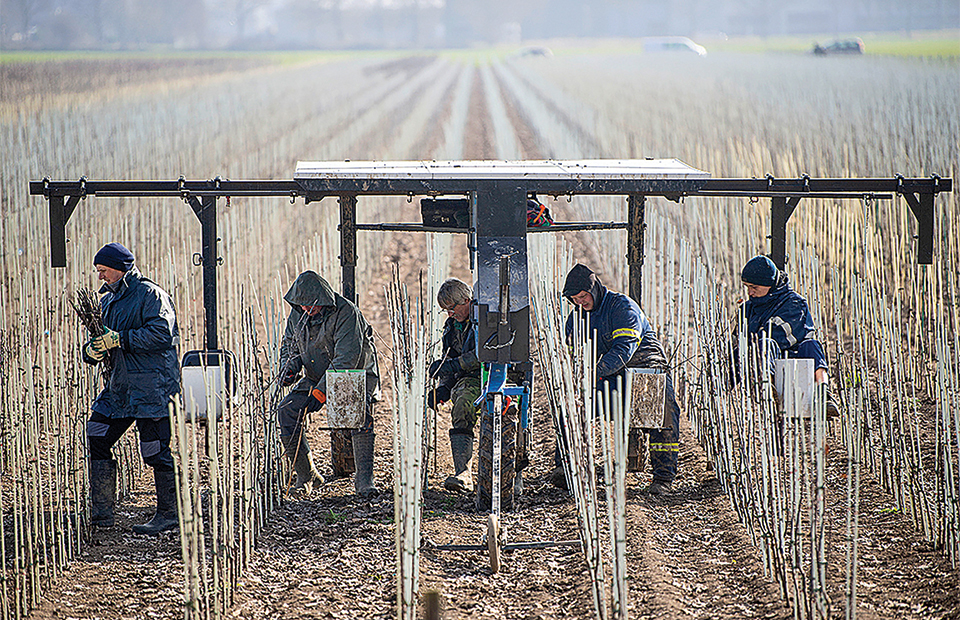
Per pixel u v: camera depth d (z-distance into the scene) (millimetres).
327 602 21297
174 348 24656
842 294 39312
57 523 23984
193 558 18938
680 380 33531
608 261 52688
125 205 57562
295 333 26906
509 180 24484
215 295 26875
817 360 26016
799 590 19969
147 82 195625
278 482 26906
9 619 20109
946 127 75812
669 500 26688
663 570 22234
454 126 126438
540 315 25250
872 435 27500
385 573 22562
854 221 39469
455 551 23844
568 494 27234
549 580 22281
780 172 65438
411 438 20188
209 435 20219
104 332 23406
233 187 25688
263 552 23781
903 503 24828
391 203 66750
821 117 104812
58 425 24594
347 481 28844
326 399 26562
